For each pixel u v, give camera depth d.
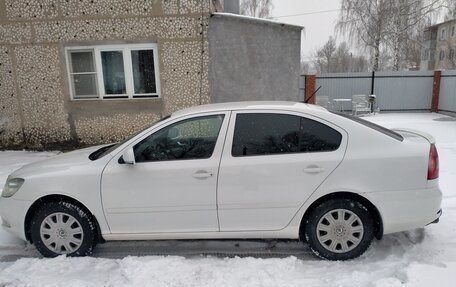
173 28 8.58
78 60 8.98
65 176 3.67
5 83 9.05
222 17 8.51
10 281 3.33
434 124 12.62
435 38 41.53
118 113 9.07
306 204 3.51
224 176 3.52
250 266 3.46
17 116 9.21
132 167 3.60
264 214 3.56
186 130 3.68
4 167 7.70
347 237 3.55
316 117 3.57
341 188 3.45
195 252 3.92
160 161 3.62
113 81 9.06
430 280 3.10
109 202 3.64
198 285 3.16
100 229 3.73
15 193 3.77
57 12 8.64
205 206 3.57
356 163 3.43
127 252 3.97
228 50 8.70
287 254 3.80
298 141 3.55
